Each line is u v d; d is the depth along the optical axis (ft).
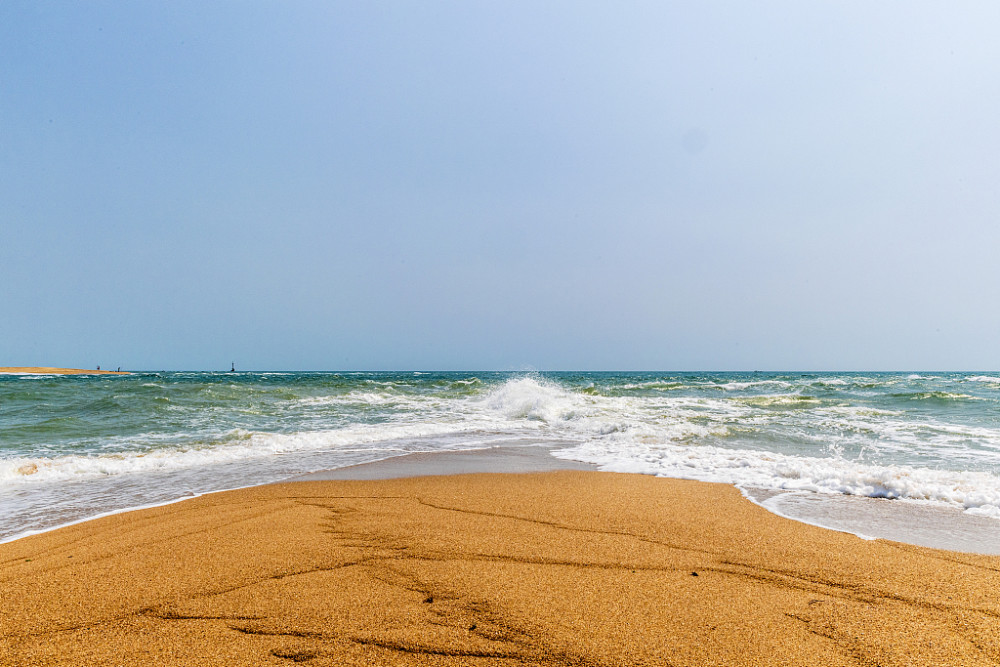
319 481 23.02
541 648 8.68
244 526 15.81
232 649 8.67
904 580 11.64
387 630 9.27
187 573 11.96
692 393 85.35
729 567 12.39
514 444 35.12
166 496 20.49
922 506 18.54
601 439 36.99
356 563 12.59
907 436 35.91
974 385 108.99
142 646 8.79
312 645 8.77
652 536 14.73
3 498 20.35
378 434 37.91
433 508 17.94
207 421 43.98
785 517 16.93
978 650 8.71
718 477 23.47
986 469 25.84
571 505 18.29
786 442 33.91
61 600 10.58
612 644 8.82
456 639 8.95
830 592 11.01
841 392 84.33
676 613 9.97
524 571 12.08
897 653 8.59
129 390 64.18
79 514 17.98
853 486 20.95
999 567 12.50
